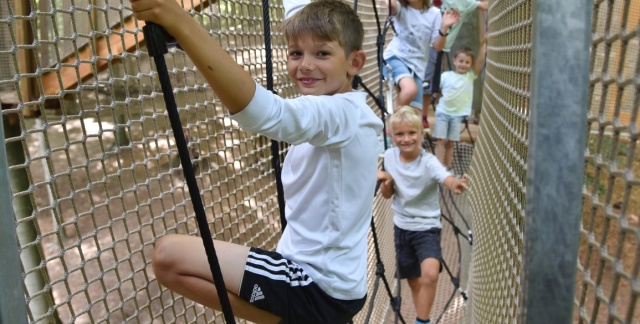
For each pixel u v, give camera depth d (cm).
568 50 70
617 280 84
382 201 454
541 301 73
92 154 491
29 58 203
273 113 117
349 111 143
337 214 148
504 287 171
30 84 209
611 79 89
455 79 629
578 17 70
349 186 148
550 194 72
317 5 155
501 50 221
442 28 471
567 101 71
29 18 129
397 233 395
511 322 153
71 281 429
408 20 474
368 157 150
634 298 79
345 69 155
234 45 229
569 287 72
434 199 388
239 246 156
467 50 636
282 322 154
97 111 153
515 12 177
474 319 285
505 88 198
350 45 154
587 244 97
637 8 96
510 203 168
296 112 123
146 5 98
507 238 171
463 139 732
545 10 71
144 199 484
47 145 137
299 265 152
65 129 142
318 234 151
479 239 288
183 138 103
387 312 493
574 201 72
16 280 78
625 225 82
